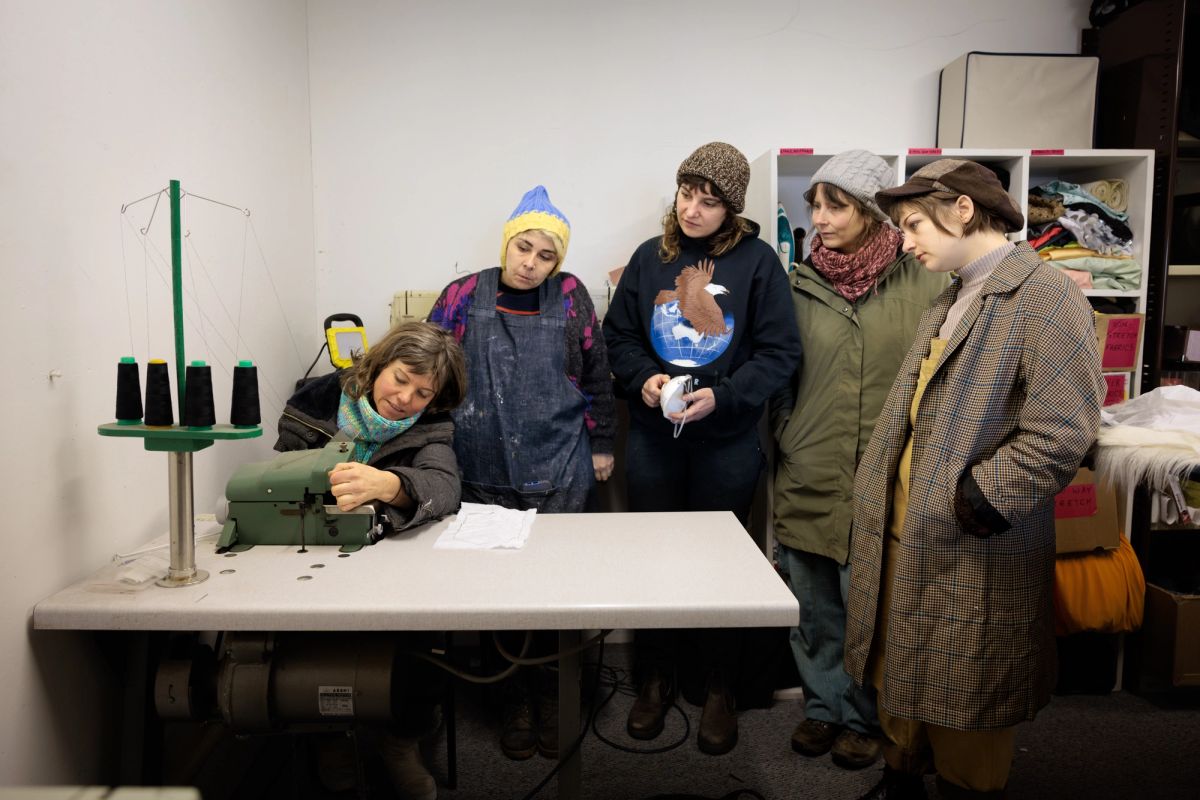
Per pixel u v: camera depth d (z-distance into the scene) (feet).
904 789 5.26
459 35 7.91
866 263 6.00
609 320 6.93
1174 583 7.24
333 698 3.86
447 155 8.02
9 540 3.51
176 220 3.70
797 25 7.98
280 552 4.29
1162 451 4.00
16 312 3.56
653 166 8.11
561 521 5.04
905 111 8.11
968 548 4.36
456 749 6.40
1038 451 4.00
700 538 4.64
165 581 3.81
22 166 3.59
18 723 3.58
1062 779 5.93
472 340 6.29
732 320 6.25
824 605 6.52
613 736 6.64
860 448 6.12
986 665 4.36
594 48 7.97
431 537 4.58
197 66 5.37
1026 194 7.07
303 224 7.66
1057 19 8.04
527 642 4.15
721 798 5.71
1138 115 7.39
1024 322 4.19
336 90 7.88
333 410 5.24
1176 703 7.22
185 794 1.76
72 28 3.96
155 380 3.67
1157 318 7.23
